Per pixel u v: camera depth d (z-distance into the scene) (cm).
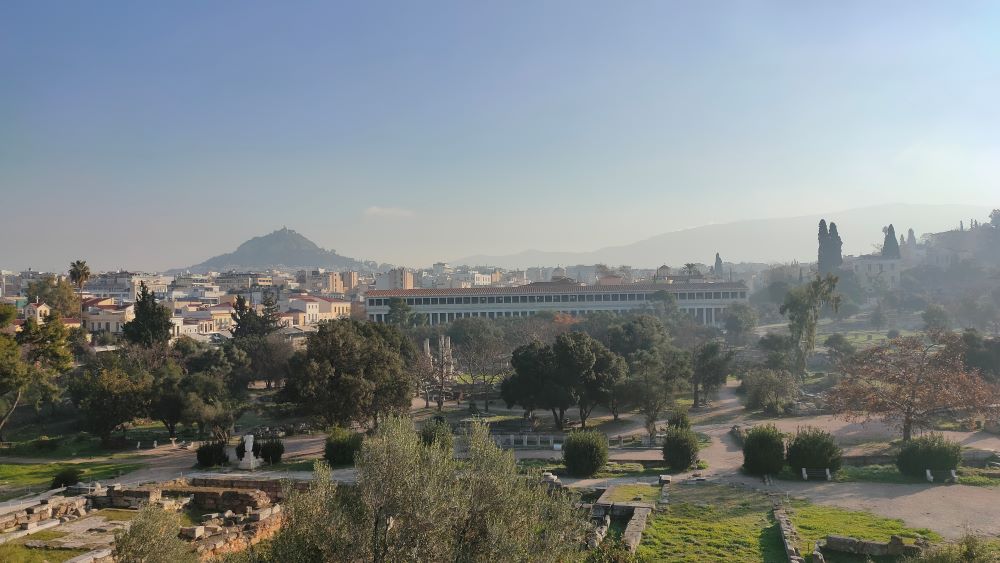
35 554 3719
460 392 11075
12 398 9119
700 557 3531
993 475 5028
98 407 7919
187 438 8388
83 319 16738
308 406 7325
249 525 4306
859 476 5125
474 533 2512
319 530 2367
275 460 6381
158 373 10150
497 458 2817
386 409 7356
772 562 3447
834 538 3581
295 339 16125
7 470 6531
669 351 10775
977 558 2730
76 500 4703
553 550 2506
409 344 10738
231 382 11275
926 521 4016
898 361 6569
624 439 7294
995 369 8538
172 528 3064
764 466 5231
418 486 2419
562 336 8200
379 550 2359
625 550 3145
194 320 18375
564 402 7800
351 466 5941
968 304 15662
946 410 7256
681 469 5600
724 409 9138
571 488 4862
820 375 11394
